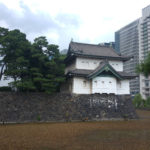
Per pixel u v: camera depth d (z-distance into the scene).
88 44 36.69
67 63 37.44
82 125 22.86
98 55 31.47
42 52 27.78
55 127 21.22
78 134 17.39
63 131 18.78
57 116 26.52
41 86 26.94
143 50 90.50
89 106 28.47
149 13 91.25
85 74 29.05
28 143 13.96
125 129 20.20
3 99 25.23
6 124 23.42
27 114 25.42
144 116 36.62
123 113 29.61
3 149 12.30
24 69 26.03
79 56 30.69
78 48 33.22
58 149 12.43
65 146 13.16
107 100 29.58
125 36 111.44
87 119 27.22
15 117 24.75
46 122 25.41
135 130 19.61
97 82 29.61
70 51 32.22
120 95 30.64
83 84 29.86
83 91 29.62
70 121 26.62
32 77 27.59
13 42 27.47
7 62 28.59
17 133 17.64
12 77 28.50
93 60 32.03
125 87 31.81
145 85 85.62
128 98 31.08
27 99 26.28
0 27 29.16
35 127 21.14
